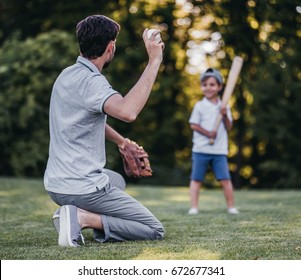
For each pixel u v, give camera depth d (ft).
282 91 57.47
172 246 12.44
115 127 61.57
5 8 58.08
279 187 60.44
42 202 24.17
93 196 12.82
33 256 11.59
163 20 59.98
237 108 60.13
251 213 20.58
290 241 12.91
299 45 46.09
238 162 61.77
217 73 23.11
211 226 16.28
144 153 14.52
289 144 59.31
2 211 20.33
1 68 49.03
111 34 13.19
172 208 23.62
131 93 12.40
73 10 57.26
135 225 13.41
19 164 49.21
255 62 51.67
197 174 22.02
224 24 46.83
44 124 49.98
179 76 63.31
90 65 13.08
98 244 13.02
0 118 47.55
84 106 12.56
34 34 59.06
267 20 43.24
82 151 12.77
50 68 50.16
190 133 65.41
